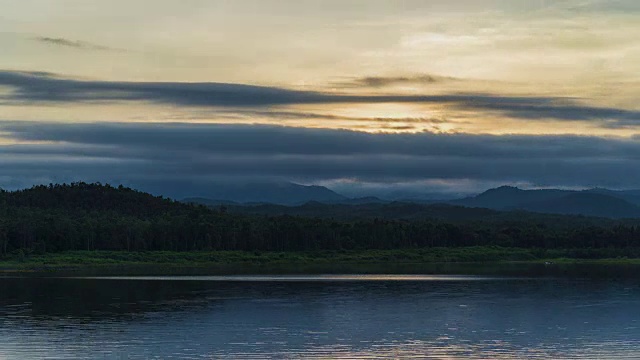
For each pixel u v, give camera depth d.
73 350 74.75
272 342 78.69
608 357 72.25
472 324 90.75
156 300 114.38
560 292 128.88
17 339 79.94
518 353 73.94
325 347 76.44
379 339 80.62
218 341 79.25
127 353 73.25
